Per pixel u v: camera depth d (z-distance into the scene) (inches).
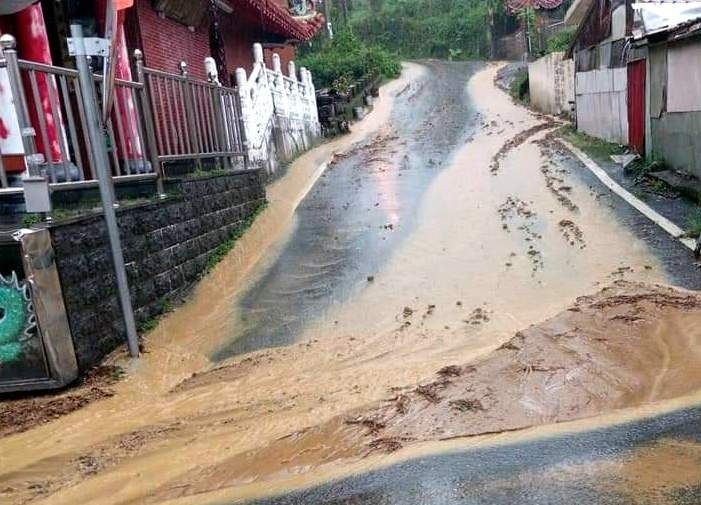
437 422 179.0
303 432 185.9
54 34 358.6
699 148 404.5
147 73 331.0
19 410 223.8
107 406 225.6
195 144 386.0
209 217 383.9
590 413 175.0
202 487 162.9
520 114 831.1
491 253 359.3
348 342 267.9
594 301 262.7
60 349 236.1
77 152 271.6
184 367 262.1
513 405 183.2
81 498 164.6
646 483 139.6
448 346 249.4
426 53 1932.8
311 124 744.3
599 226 380.8
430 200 477.4
